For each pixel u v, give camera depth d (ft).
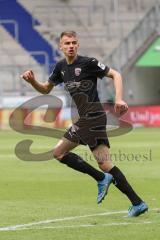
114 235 97.81
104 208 125.70
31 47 543.80
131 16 567.59
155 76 511.40
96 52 536.01
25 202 135.54
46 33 549.13
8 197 143.84
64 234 98.99
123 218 112.88
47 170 201.67
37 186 163.53
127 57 495.00
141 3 578.66
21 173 194.08
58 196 144.87
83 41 546.67
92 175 113.50
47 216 116.47
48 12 564.71
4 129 444.55
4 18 555.28
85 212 120.88
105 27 559.79
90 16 568.82
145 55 491.31
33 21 554.87
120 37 546.26
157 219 111.45
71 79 112.37
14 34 547.49
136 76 496.64
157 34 492.13
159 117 461.78
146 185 162.81
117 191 151.02
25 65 519.60
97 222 109.40
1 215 118.11
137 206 112.98
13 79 512.22
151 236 96.89
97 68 110.83
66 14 568.41
